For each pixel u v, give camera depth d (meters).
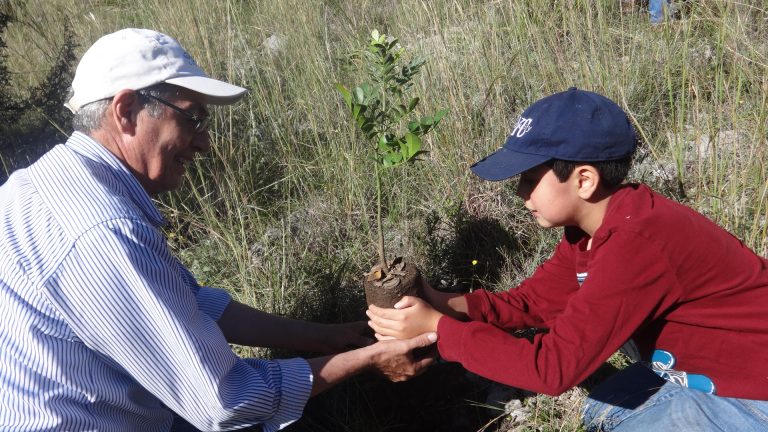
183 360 1.68
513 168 1.78
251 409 1.79
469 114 3.44
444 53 3.60
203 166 3.71
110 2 6.37
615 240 1.71
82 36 5.58
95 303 1.62
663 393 1.97
